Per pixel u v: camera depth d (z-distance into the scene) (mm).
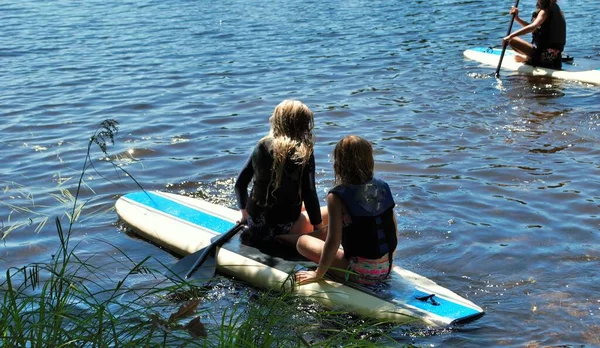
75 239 4805
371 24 13078
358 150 3820
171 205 5066
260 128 7246
